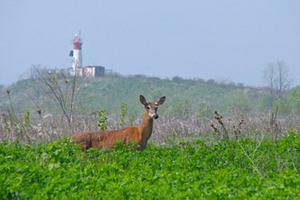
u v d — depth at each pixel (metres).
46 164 50.97
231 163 54.47
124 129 66.38
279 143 62.69
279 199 37.41
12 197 40.97
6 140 69.44
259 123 85.44
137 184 40.56
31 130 75.44
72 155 55.97
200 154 56.03
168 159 54.12
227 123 90.19
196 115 105.06
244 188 40.41
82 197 39.22
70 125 78.50
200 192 38.75
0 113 79.12
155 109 66.19
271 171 48.84
